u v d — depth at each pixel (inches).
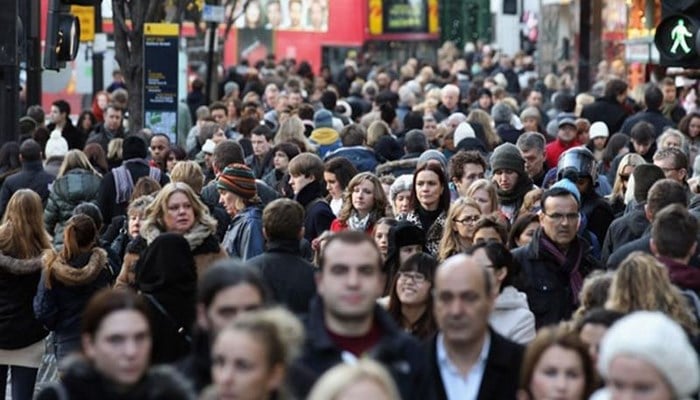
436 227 1067.3
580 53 2632.9
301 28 4249.5
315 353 595.8
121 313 569.9
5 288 1039.0
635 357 512.7
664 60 995.3
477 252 780.6
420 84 2839.6
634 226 979.3
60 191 1312.7
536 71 3809.1
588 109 1824.6
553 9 3513.8
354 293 599.8
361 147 1456.7
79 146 1916.8
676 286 750.5
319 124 1716.3
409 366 593.9
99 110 2242.9
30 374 1053.8
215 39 2672.2
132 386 568.1
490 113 2199.8
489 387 629.3
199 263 900.6
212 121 1809.8
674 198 926.4
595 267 900.0
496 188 1106.1
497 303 783.1
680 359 512.7
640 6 2385.6
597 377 597.6
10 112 1354.6
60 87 3164.4
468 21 4557.1
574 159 1148.5
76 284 979.9
